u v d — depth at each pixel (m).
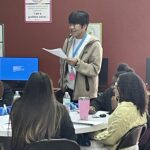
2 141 3.08
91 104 3.86
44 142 2.02
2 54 5.41
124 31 5.22
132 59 5.25
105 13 5.22
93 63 3.80
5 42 5.40
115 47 5.25
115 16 5.22
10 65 5.18
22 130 2.20
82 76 3.79
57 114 2.28
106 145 2.82
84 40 3.87
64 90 3.91
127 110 2.67
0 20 5.38
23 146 2.19
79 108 3.06
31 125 2.19
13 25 5.37
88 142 3.00
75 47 3.91
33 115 2.20
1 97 3.89
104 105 3.90
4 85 4.05
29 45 5.37
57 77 5.35
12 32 5.38
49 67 5.36
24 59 5.17
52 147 2.04
